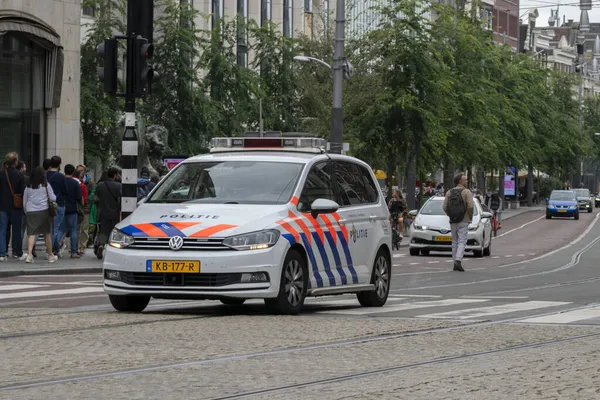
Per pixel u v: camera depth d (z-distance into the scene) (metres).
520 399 11.77
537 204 172.25
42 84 50.03
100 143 66.56
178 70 71.88
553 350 15.82
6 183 37.50
